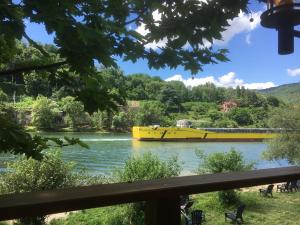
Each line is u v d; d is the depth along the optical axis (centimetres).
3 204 156
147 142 7206
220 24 308
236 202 1702
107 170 3688
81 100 294
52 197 169
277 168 261
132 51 298
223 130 7669
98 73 280
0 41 270
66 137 317
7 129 254
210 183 206
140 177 1533
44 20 238
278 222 1438
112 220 1181
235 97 11356
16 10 229
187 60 314
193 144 7206
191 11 304
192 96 11188
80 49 251
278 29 285
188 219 1338
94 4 279
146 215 198
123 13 299
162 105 9088
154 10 305
